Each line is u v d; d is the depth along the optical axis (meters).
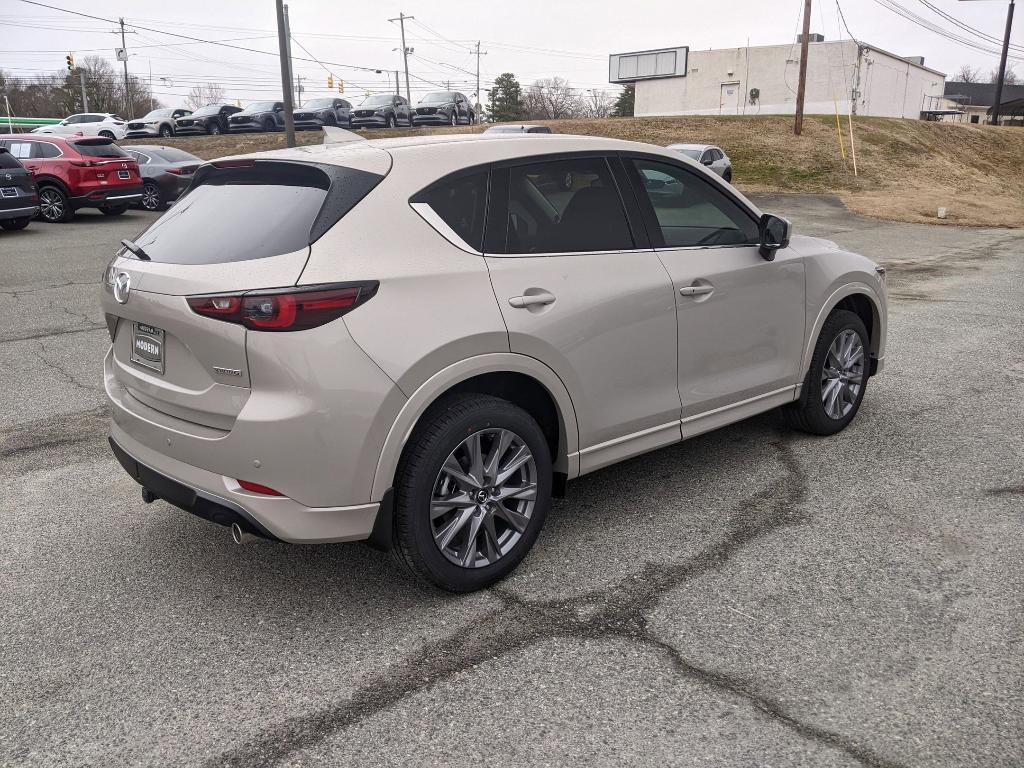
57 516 3.97
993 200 26.25
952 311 8.78
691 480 4.22
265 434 2.70
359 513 2.86
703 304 3.80
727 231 4.06
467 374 2.96
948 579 3.20
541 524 3.34
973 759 2.25
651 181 3.76
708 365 3.90
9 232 16.67
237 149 32.50
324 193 2.89
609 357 3.43
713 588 3.17
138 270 3.02
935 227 19.91
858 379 4.86
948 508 3.83
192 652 2.85
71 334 7.87
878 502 3.91
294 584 3.30
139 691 2.64
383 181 2.96
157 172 20.88
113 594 3.25
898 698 2.51
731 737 2.36
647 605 3.06
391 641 2.88
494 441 3.13
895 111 56.94
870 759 2.26
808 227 19.19
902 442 4.70
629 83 60.31
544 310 3.18
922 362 6.53
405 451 2.95
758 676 2.63
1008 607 2.99
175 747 2.38
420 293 2.88
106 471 4.55
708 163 23.48
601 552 3.49
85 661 2.81
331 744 2.37
